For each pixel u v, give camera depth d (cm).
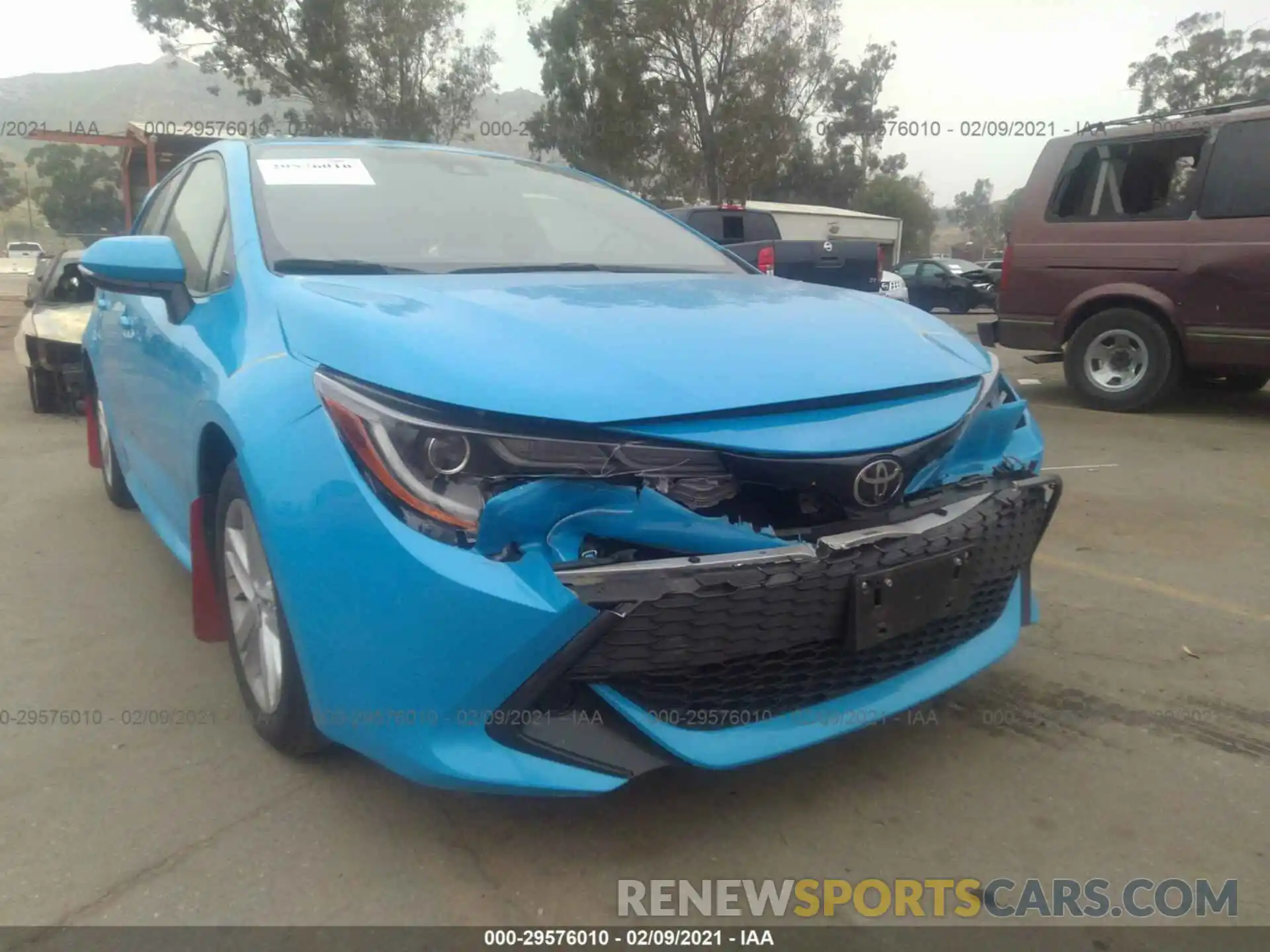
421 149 371
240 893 213
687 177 3005
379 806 244
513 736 201
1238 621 366
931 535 228
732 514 212
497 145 3136
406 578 196
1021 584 281
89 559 432
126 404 391
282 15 2900
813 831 238
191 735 278
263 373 236
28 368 808
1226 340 726
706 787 255
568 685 203
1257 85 3766
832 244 856
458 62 3025
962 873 223
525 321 228
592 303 252
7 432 737
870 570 217
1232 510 509
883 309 287
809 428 215
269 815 240
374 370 208
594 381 205
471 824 238
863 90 3981
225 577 279
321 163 338
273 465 219
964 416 243
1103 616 370
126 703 298
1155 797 252
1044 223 808
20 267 5578
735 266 363
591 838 234
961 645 263
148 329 341
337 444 209
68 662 327
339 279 268
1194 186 729
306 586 211
